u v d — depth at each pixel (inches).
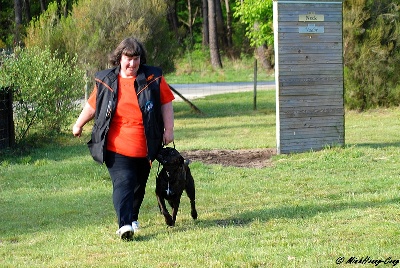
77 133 324.2
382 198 387.2
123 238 313.9
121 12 957.2
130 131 313.1
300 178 481.7
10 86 661.9
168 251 290.2
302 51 595.2
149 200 422.0
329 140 609.6
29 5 2043.6
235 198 418.6
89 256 290.8
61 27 940.0
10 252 307.3
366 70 973.8
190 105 1062.4
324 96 605.3
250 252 280.4
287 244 293.4
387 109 982.4
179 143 709.9
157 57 1038.4
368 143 649.6
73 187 483.2
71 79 721.6
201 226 340.8
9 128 650.8
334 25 603.2
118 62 317.7
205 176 502.6
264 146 666.2
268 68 2098.9
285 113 594.6
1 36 1882.4
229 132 812.0
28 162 594.6
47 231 349.7
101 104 313.6
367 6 962.1
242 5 1235.2
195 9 2775.6
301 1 590.9
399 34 960.9
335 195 413.1
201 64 2190.0
